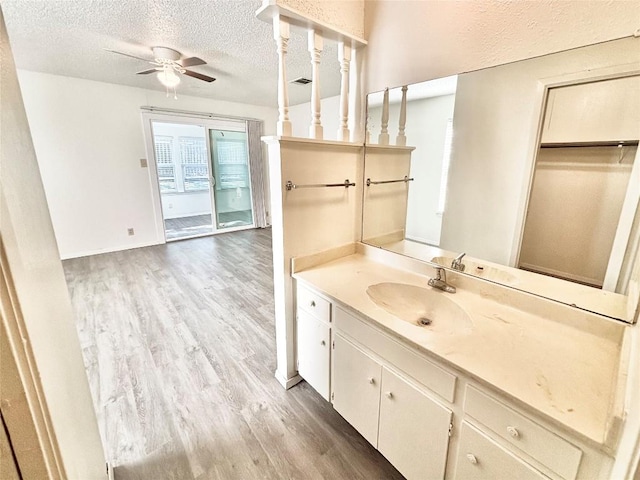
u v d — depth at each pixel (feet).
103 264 13.25
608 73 3.11
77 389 2.61
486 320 3.74
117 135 14.49
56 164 13.23
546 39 3.46
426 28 4.54
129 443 4.83
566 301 3.64
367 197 6.04
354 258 6.19
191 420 5.27
